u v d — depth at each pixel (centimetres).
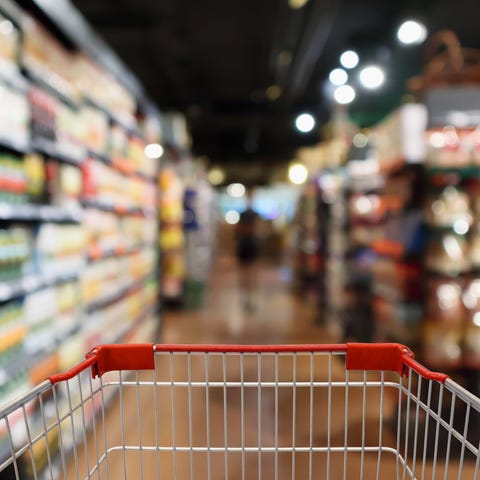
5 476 208
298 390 377
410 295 313
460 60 351
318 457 272
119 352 142
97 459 136
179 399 360
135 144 481
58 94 281
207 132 1700
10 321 226
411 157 312
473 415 288
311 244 854
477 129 302
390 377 337
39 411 250
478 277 311
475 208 309
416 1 560
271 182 2167
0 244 222
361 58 693
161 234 727
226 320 689
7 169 227
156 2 707
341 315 551
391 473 254
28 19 249
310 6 594
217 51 959
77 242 312
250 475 255
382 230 397
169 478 250
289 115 1299
